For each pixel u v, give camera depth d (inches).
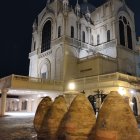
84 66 1552.7
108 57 1561.3
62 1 1788.9
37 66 1841.8
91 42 1855.3
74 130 212.7
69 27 1653.5
